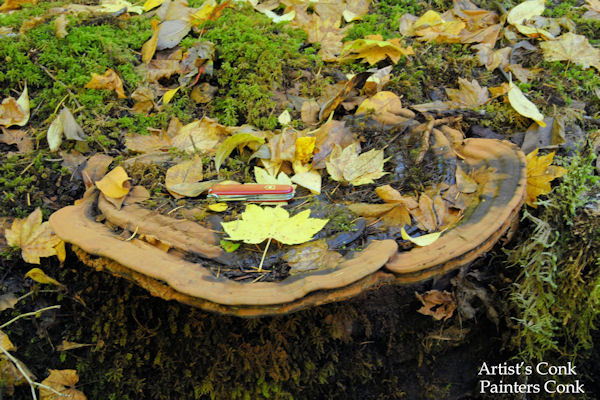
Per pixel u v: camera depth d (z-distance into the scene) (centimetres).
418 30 154
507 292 133
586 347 132
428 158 131
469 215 124
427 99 143
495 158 129
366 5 158
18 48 143
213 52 145
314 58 148
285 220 123
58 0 160
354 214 125
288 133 135
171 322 129
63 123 135
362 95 143
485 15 156
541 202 131
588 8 159
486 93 143
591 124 141
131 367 129
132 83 143
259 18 153
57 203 132
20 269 129
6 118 138
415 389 136
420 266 118
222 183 130
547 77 147
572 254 130
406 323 133
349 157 132
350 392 135
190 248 120
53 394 126
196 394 130
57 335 128
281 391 131
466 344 135
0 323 127
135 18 154
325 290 116
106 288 129
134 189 128
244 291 116
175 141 137
